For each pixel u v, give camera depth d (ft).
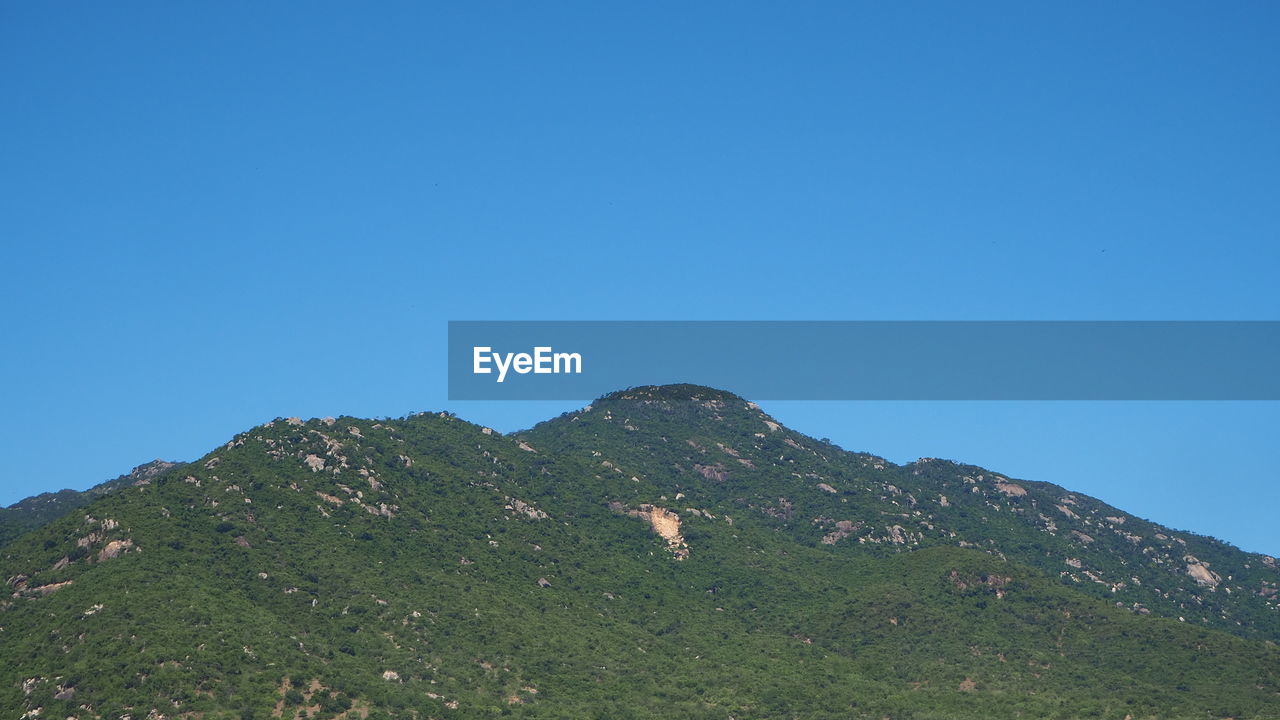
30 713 605.73
